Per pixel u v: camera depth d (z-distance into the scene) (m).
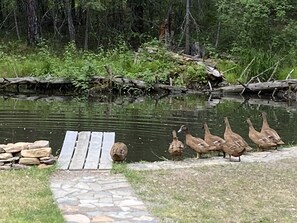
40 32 32.06
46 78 24.19
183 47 31.58
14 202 7.00
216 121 16.19
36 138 12.98
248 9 28.88
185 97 23.33
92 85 24.20
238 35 29.61
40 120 15.61
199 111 18.52
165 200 7.29
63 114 16.95
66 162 9.35
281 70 26.58
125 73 24.81
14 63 25.88
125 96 23.45
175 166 9.33
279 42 29.11
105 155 9.93
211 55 29.19
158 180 8.31
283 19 29.34
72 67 24.69
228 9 29.77
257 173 8.85
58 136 13.27
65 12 33.53
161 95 23.95
